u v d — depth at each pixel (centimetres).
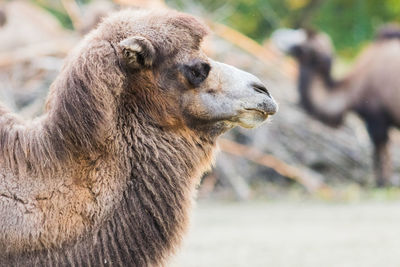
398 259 2341
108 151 1335
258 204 3922
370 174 4462
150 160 1366
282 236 2839
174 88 1418
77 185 1307
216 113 1432
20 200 1284
